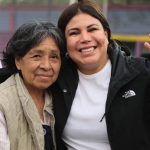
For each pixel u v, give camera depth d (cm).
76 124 290
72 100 293
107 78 294
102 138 288
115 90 279
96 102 290
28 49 278
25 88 281
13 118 270
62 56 296
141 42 1252
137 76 284
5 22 1930
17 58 287
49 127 288
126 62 293
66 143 297
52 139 288
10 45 287
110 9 1891
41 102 293
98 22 289
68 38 290
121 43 316
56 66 285
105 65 296
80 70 299
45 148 284
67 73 300
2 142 264
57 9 1917
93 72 296
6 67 296
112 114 280
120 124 279
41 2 1930
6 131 269
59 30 288
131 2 1877
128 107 280
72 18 289
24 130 273
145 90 281
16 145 270
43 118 288
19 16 1934
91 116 287
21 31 281
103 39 288
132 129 279
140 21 1872
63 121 292
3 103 270
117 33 1820
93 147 290
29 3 1934
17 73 291
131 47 1256
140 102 280
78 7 290
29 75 282
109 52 301
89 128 288
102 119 285
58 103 295
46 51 279
